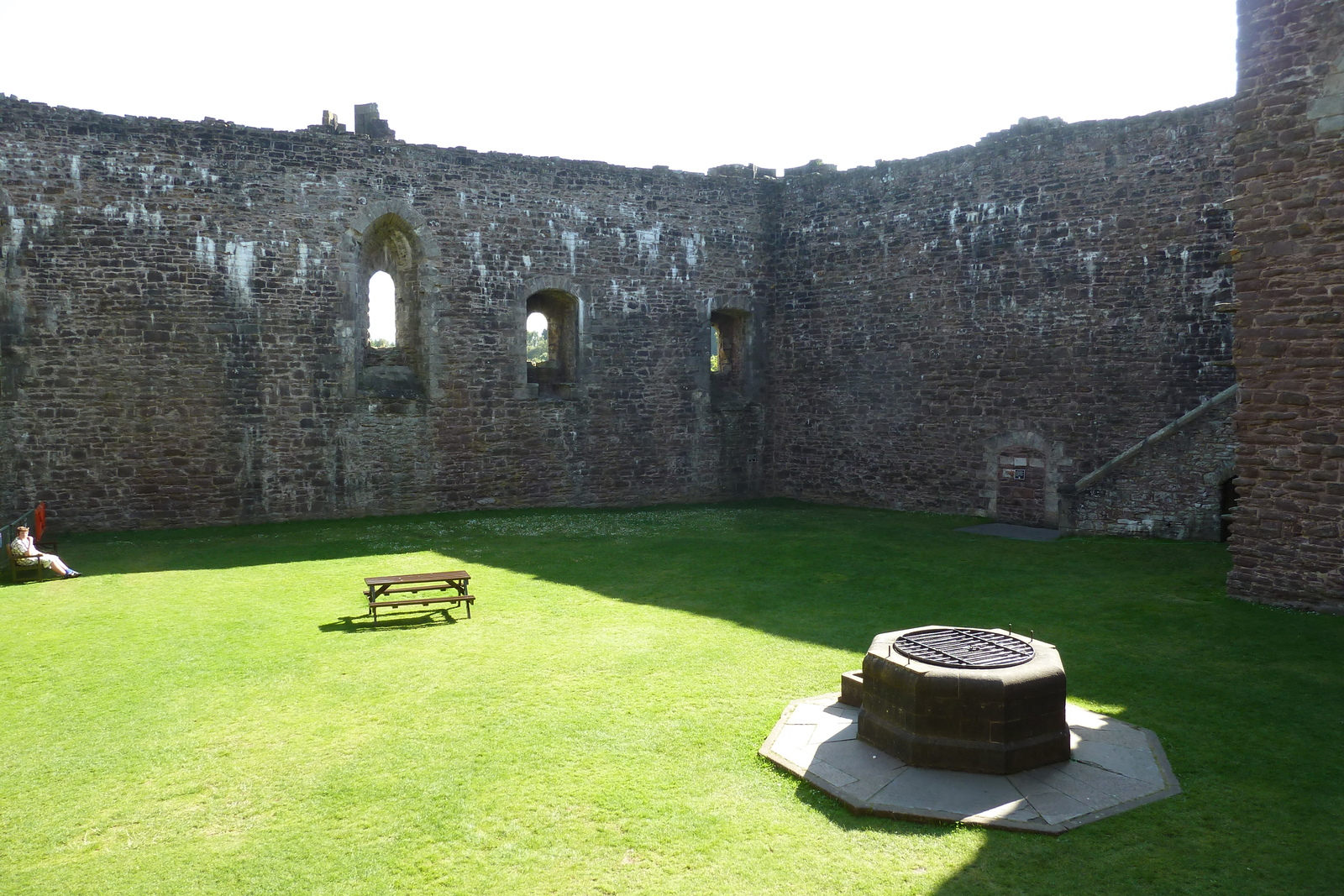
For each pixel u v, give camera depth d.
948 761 5.36
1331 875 4.36
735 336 20.22
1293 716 6.36
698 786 5.32
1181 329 14.43
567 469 18.22
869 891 4.26
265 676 7.38
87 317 14.37
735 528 15.34
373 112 16.83
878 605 9.75
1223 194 13.98
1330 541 9.00
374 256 17.14
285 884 4.39
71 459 14.39
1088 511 14.17
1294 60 9.03
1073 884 4.30
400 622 9.05
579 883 4.36
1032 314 15.95
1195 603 9.62
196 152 14.95
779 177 19.80
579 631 8.67
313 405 15.95
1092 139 15.23
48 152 14.05
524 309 17.66
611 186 18.33
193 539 14.06
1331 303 8.88
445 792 5.29
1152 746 5.76
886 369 18.03
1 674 7.45
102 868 4.54
